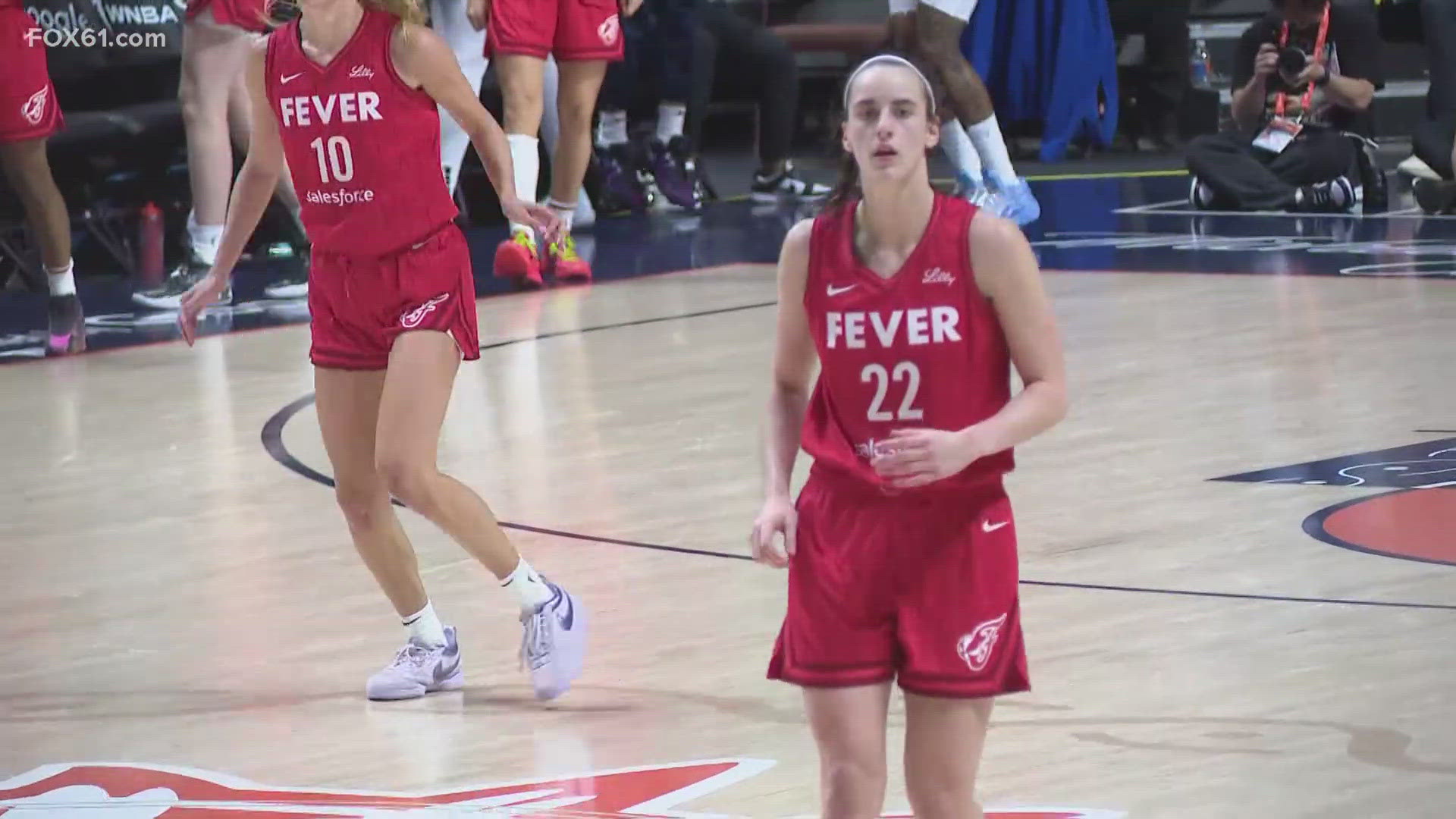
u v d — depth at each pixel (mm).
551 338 30859
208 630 16734
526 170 35500
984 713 10109
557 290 36000
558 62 35625
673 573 17812
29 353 31234
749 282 36406
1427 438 21797
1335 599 16125
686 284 36375
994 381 10234
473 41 39094
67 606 17562
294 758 13516
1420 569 16859
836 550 10102
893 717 13633
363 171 14258
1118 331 29344
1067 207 45688
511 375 27906
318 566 18656
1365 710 13469
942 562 9969
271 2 15852
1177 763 12586
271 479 22359
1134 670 14516
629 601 17000
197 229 35281
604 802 12359
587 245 42438
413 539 19406
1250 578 16828
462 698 14805
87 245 39781
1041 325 10031
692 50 47844
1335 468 20641
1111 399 24594
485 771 13094
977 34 49875
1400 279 33062
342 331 14781
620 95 47531
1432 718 13258
